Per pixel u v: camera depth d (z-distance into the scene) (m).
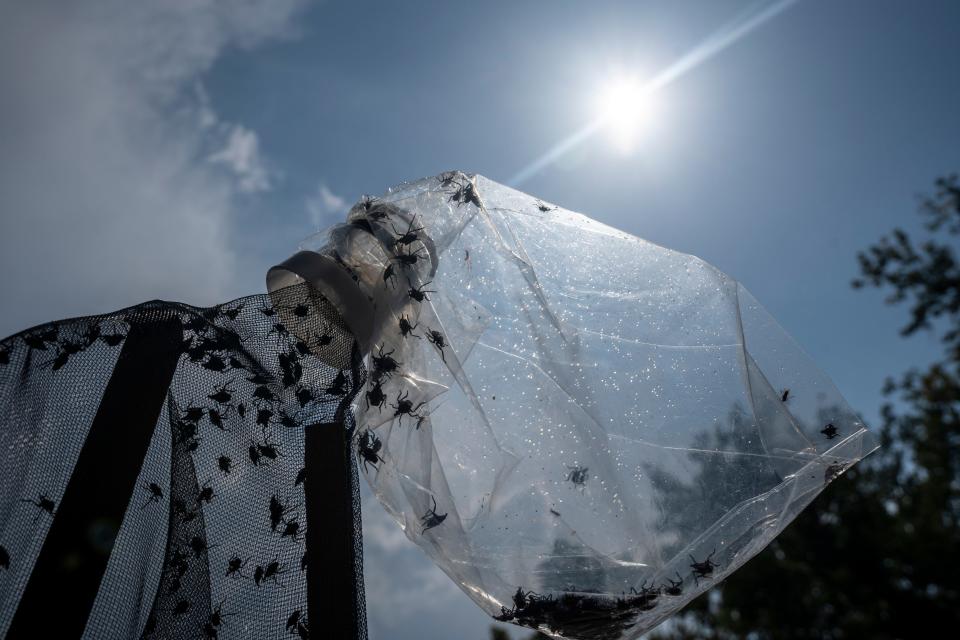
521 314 0.40
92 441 0.28
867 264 3.31
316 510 0.31
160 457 0.32
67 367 0.32
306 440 0.33
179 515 0.31
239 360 0.34
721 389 0.40
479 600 0.38
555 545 0.38
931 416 3.11
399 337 0.37
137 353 0.31
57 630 0.25
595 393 0.39
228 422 0.33
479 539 0.38
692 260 0.44
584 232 0.44
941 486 3.04
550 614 0.37
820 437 0.40
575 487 0.38
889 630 2.96
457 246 0.41
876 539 3.08
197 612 0.30
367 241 0.38
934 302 3.14
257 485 0.32
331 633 0.29
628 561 0.38
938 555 2.93
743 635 3.06
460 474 0.39
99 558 0.26
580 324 0.41
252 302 0.35
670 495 0.38
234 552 0.31
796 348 0.43
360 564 0.31
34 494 0.30
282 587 0.31
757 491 0.39
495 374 0.39
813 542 3.19
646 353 0.40
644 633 0.38
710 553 0.37
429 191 0.41
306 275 0.35
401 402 0.36
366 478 0.37
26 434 0.30
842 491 3.23
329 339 0.34
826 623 3.08
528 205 0.44
